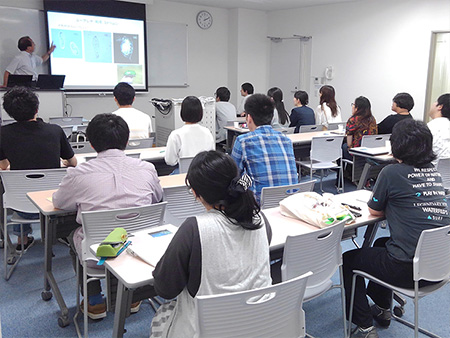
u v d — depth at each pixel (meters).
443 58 6.79
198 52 8.79
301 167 5.35
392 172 1.99
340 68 8.05
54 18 6.92
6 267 2.82
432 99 7.04
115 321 1.61
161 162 3.67
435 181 1.99
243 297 1.20
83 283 2.16
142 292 1.72
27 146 2.71
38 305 2.50
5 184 2.60
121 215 2.02
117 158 2.07
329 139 4.54
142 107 8.24
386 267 1.97
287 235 1.71
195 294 1.28
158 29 8.14
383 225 3.90
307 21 8.45
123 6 7.57
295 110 5.61
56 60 7.05
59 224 2.44
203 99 4.68
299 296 1.39
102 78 7.60
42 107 5.75
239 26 8.88
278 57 9.20
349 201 2.42
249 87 7.07
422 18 6.80
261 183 2.49
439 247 1.89
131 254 1.59
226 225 1.29
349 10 7.73
